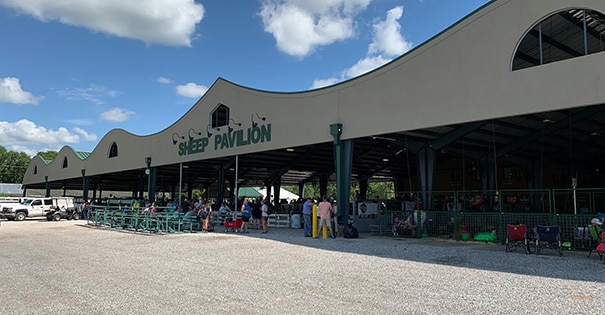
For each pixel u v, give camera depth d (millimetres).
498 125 18500
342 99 18016
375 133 16641
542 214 13312
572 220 12586
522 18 12875
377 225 18656
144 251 13320
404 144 20109
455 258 11094
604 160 27375
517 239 12062
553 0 12227
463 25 14258
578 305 6355
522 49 13141
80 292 7504
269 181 41031
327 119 18562
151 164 31672
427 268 9695
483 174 23031
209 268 9992
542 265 9930
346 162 17750
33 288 7855
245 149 23047
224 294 7309
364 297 7012
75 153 45375
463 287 7688
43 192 75812
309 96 19531
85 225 27000
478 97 13703
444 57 14680
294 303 6656
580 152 25172
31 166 58219
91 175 41406
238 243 15078
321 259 11203
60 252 13289
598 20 11977
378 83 16703
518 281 8148
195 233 19547
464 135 18719
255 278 8719
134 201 30844
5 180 100562
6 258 12008
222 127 24906
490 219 14828
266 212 19672
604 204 20422
